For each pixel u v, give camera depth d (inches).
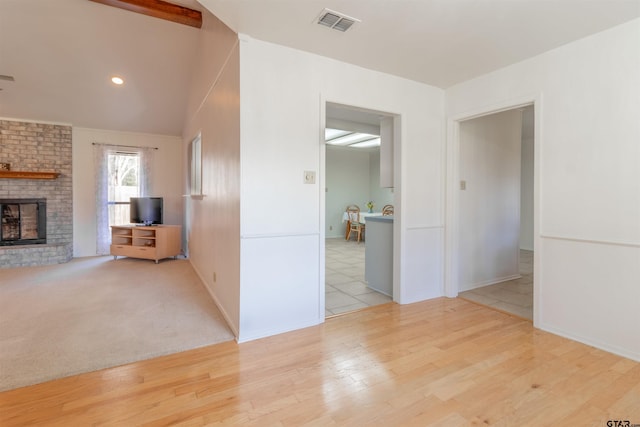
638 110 82.4
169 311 118.0
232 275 102.5
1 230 198.7
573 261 95.3
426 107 131.2
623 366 79.9
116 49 156.9
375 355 85.9
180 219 252.1
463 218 145.6
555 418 61.2
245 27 88.5
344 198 353.1
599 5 76.5
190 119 190.7
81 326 103.2
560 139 97.9
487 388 70.9
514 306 125.3
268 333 98.5
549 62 100.5
